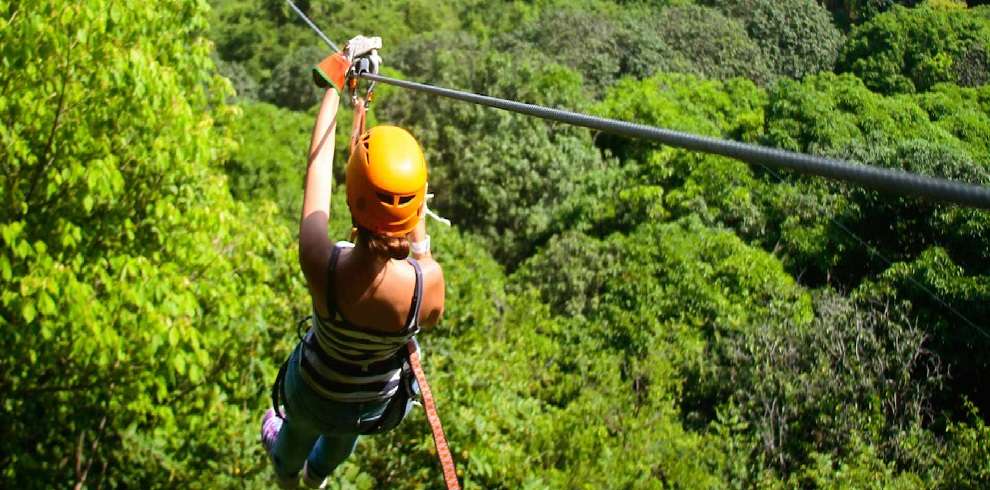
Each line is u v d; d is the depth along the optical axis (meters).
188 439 8.41
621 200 24.59
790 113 25.78
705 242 21.09
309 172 2.62
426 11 59.41
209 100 9.45
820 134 24.84
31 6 6.54
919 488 14.32
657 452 13.48
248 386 8.98
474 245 24.14
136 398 7.74
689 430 17.20
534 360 16.14
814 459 15.29
